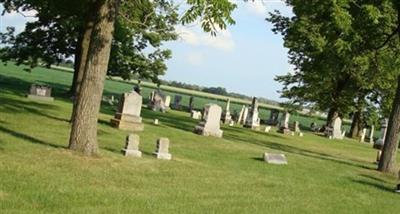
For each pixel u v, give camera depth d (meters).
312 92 53.56
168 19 42.88
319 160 25.38
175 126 31.78
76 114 15.23
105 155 15.68
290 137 40.47
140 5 27.25
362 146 43.75
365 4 24.39
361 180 19.94
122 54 47.97
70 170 13.03
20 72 90.19
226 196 12.91
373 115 56.72
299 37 36.69
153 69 49.75
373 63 27.48
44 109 27.83
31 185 10.90
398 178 22.42
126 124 25.14
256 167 18.98
